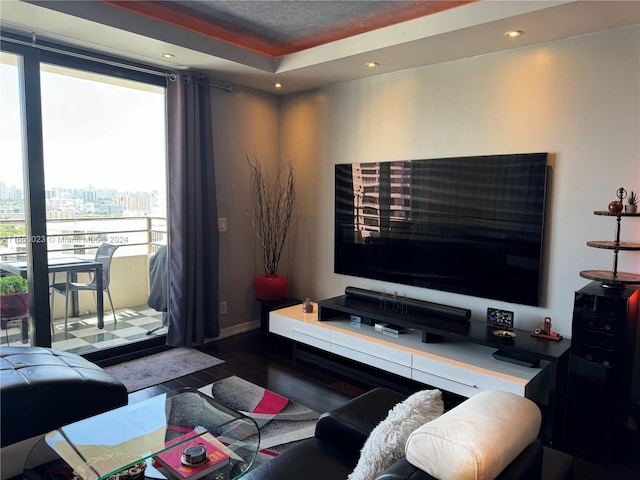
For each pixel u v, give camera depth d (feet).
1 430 6.49
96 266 11.45
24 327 10.12
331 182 13.60
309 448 5.57
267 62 12.06
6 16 8.45
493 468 3.36
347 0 9.18
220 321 13.80
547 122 9.38
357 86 12.69
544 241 9.55
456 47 9.75
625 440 8.25
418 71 11.36
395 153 11.98
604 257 8.84
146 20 9.52
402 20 10.17
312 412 9.14
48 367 7.43
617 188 8.63
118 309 12.07
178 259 12.16
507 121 9.93
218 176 13.34
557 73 9.20
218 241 13.09
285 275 15.15
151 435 6.20
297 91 14.24
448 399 9.55
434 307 10.53
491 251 10.16
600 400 7.65
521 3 7.89
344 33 11.00
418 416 4.73
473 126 10.47
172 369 11.23
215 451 5.93
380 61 10.93
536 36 9.00
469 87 10.49
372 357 10.12
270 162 14.75
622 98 8.48
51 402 6.93
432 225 11.14
